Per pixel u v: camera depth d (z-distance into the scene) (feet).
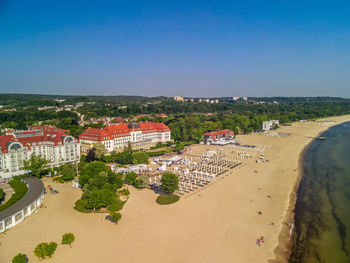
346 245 295.89
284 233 318.86
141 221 344.28
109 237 305.12
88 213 370.53
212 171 594.65
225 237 305.53
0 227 316.81
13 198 384.47
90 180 436.76
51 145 604.49
